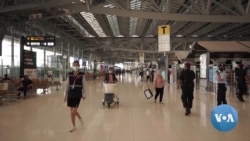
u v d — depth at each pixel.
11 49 23.66
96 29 36.25
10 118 10.05
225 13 21.88
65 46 41.19
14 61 24.42
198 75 24.89
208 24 30.38
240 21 17.58
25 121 9.48
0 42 21.16
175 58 36.19
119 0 19.34
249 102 14.23
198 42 20.36
